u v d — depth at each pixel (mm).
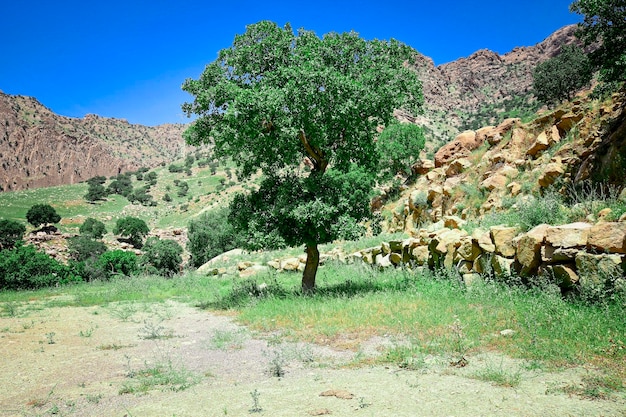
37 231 89062
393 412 3871
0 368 6375
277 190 12898
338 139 13016
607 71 17641
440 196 25922
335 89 11289
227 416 3990
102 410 4398
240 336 8109
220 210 51094
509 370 4977
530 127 24328
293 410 4055
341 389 4656
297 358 6297
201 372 5801
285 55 12781
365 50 12906
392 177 36875
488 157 25375
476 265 10469
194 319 10906
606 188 14562
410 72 12641
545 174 18406
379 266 16500
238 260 27016
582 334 5902
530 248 8711
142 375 5719
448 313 8039
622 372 4613
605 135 16969
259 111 11180
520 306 7828
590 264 7273
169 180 179500
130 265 39281
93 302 15680
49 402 4730
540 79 52281
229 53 13055
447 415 3746
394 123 13156
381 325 7754
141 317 11609
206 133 13281
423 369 5246
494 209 19141
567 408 3771
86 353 7293
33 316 12438
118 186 168250
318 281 16062
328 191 12297
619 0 17125
